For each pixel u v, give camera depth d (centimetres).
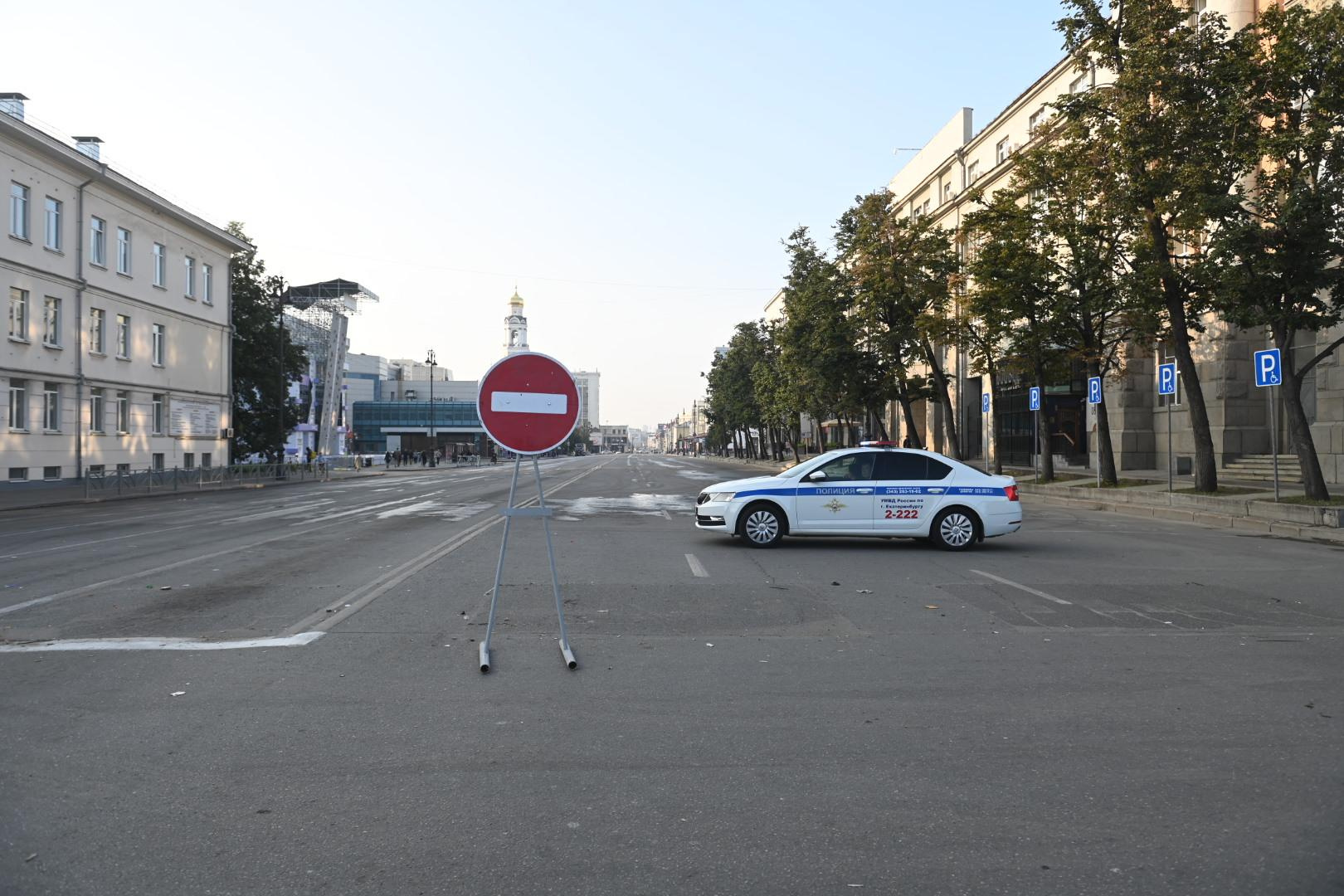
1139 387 3378
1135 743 461
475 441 13762
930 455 1307
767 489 1304
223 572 1059
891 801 386
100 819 367
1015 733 476
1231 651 663
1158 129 1898
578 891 309
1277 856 334
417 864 329
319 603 846
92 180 3484
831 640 702
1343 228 1625
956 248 4775
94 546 1389
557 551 1259
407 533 1526
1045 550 1294
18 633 714
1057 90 3850
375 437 13250
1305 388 2758
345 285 8019
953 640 700
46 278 3228
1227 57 1808
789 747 455
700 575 1033
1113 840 348
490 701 532
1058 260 2864
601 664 624
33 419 3166
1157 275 2019
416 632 720
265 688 559
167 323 4069
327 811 376
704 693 552
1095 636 715
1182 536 1517
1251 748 452
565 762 434
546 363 646
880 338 3666
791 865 328
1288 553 1273
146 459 3884
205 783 405
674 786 402
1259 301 1748
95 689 555
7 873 321
